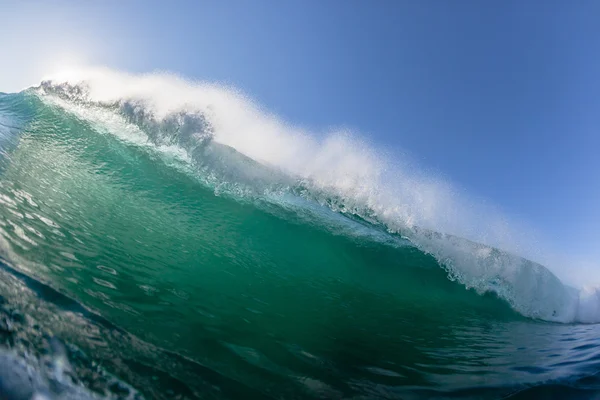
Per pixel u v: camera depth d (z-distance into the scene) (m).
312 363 3.96
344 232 9.09
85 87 12.16
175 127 10.38
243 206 8.78
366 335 5.19
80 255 4.73
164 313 4.10
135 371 2.96
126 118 10.93
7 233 4.50
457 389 3.93
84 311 3.53
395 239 9.37
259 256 7.09
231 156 9.84
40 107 11.12
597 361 5.07
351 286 7.23
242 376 3.37
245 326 4.42
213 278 5.56
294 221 8.80
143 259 5.36
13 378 2.47
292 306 5.51
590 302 9.56
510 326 7.53
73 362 2.81
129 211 7.02
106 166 8.73
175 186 8.77
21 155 7.58
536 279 9.41
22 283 3.57
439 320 6.81
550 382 4.20
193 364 3.32
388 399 3.55
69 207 6.16
